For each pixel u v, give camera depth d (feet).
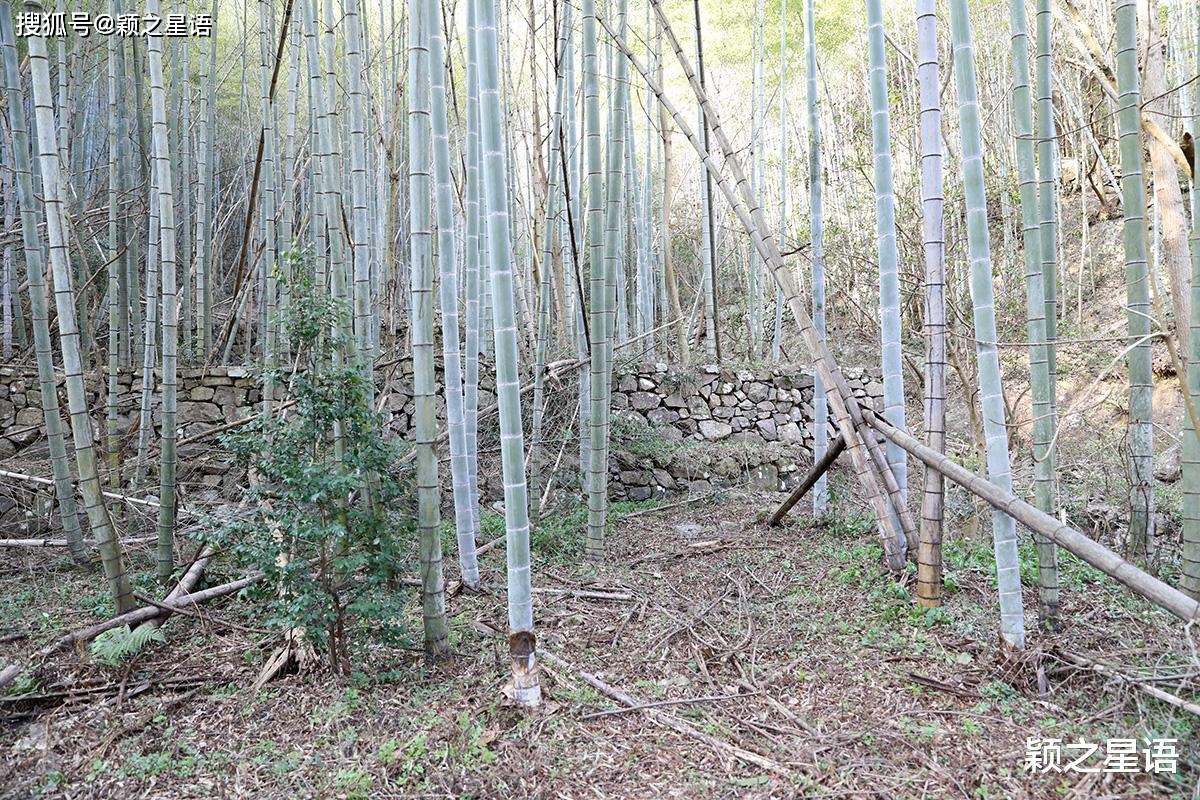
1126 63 12.89
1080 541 9.34
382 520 10.27
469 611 13.33
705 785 8.07
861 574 14.47
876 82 13.61
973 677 10.21
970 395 17.10
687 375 26.14
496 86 9.55
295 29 19.01
